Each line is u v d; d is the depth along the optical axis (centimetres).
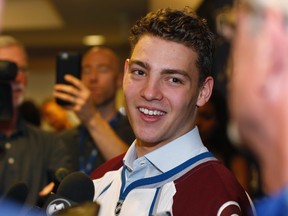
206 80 112
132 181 113
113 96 226
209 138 173
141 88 109
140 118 110
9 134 185
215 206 100
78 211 84
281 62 108
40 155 181
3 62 172
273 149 112
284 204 113
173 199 104
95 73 223
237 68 118
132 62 110
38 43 616
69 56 176
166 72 106
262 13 112
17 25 551
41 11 548
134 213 106
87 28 548
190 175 107
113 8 466
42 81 705
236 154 156
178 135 112
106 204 115
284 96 108
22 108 304
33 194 172
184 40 106
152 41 107
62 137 205
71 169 180
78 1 445
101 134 171
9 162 179
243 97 116
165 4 253
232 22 149
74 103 171
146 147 115
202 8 186
